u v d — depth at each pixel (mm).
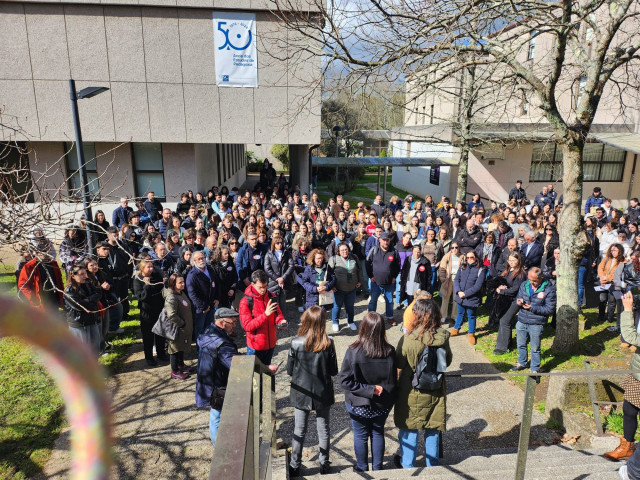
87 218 8094
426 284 8742
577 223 7090
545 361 7223
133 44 14750
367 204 25656
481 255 9305
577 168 6934
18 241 4562
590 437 5340
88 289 6469
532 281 6621
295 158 20047
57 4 14242
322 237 11070
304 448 5434
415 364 4344
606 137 18734
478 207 12188
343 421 6023
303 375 4523
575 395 5742
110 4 14367
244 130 15703
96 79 14836
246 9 14734
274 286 8406
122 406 6277
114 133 15250
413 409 4383
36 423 5828
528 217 11922
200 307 7320
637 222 11430
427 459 4594
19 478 4949
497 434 5699
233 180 28297
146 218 12328
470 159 21812
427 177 26203
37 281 6777
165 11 14617
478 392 6625
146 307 7121
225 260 7902
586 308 9648
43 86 14664
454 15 6375
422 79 8031
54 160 15609
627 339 4359
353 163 20672
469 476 4262
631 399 4484
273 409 3891
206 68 15125
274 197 16484
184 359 7586
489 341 8180
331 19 6895
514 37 6809
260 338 5980
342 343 8203
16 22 14211
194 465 5168
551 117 6805
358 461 4500
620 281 7895
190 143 16328
